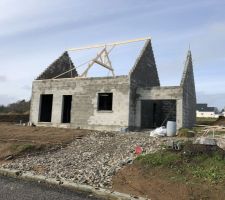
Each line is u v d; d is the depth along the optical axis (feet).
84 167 43.11
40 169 43.50
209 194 30.19
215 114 293.64
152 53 91.09
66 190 34.76
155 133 63.05
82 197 32.27
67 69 100.07
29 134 65.92
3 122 106.73
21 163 47.01
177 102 74.23
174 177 34.55
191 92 86.94
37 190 34.14
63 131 69.46
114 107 76.79
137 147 46.47
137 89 78.84
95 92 79.92
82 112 81.10
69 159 47.93
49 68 93.25
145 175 36.37
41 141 58.75
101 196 32.83
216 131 64.85
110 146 53.11
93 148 53.47
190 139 51.39
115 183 35.81
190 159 37.88
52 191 34.01
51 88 87.04
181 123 73.00
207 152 38.60
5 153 52.34
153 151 44.19
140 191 32.94
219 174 33.42
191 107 86.94
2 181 38.19
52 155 51.44
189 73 84.17
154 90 76.89
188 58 85.56
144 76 84.58
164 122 93.09
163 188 32.76
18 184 36.76
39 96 88.74
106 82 78.69
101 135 63.98
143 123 86.33
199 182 32.71
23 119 116.06
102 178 37.73
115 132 69.21
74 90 83.20
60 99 85.20
